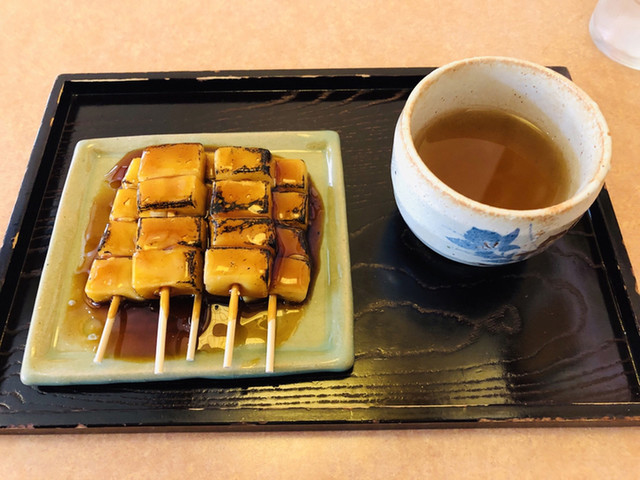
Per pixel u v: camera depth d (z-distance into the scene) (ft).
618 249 0.83
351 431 0.74
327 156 0.94
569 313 0.80
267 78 1.01
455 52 1.16
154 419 0.70
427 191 0.66
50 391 0.73
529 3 1.23
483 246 0.69
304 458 0.72
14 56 1.15
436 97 0.76
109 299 0.78
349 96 1.03
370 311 0.80
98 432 0.72
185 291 0.76
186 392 0.73
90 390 0.73
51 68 1.13
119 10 1.23
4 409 0.71
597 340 0.78
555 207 0.62
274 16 1.22
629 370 0.75
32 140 1.03
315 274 0.82
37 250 0.86
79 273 0.82
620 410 0.71
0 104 1.07
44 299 0.77
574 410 0.71
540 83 0.74
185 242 0.77
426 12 1.23
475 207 0.63
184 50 1.16
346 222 0.85
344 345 0.74
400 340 0.78
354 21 1.21
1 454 0.72
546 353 0.77
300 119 1.00
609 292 0.82
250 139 0.94
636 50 1.12
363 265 0.85
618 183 0.97
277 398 0.72
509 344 0.77
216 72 1.02
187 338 0.76
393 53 1.16
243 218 0.79
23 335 0.79
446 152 0.81
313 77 1.01
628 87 1.10
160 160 0.83
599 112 0.69
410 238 0.87
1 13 1.22
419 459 0.72
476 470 0.72
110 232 0.80
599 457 0.72
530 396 0.73
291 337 0.77
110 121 1.00
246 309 0.79
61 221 0.84
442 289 0.82
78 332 0.77
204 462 0.72
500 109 0.81
